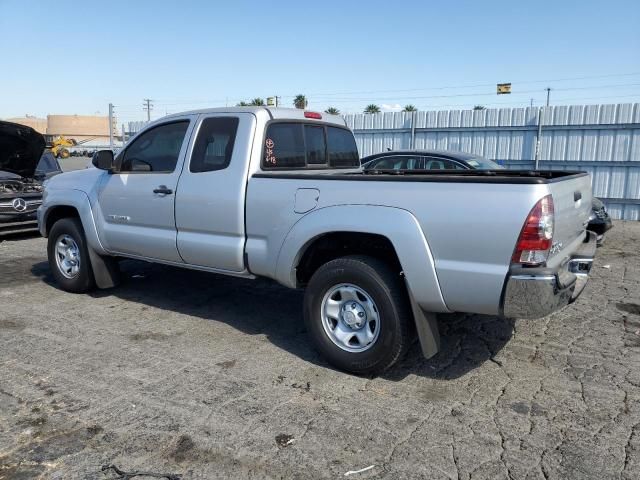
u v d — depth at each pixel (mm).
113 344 4844
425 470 3021
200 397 3852
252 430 3422
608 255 9188
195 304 6051
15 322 5406
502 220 3486
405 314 4004
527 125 15328
